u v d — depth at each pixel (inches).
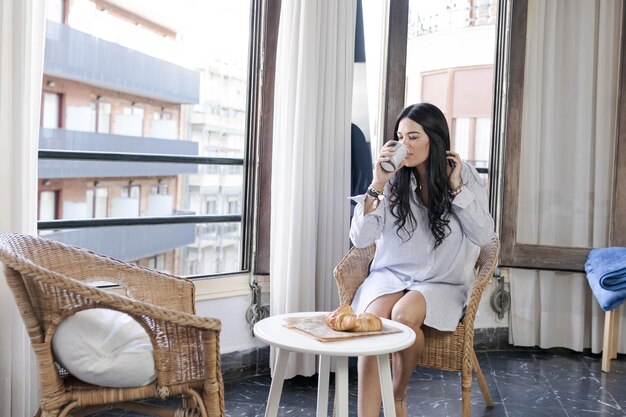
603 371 134.7
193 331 67.6
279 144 120.1
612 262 133.0
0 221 82.8
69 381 68.4
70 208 163.2
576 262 144.3
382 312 89.9
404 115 96.8
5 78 82.4
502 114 146.6
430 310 87.7
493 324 151.7
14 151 83.8
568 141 148.9
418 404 111.4
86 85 175.8
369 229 95.4
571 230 149.1
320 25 121.7
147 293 82.0
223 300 120.6
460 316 91.4
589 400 116.0
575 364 140.3
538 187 148.3
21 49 83.3
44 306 64.2
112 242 168.1
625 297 128.3
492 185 150.8
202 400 68.1
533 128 147.6
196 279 117.3
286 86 119.2
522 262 145.8
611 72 147.4
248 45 123.7
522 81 144.9
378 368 76.9
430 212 95.5
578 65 148.4
